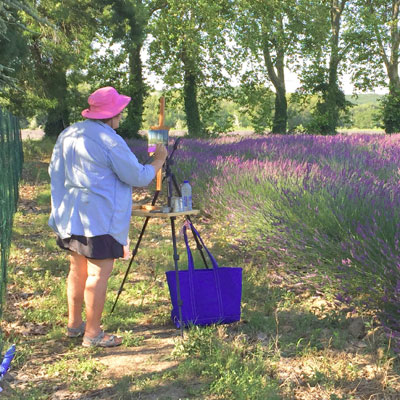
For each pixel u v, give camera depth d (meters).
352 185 6.15
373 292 3.99
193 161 10.97
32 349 3.65
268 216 5.92
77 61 21.12
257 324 4.02
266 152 11.95
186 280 4.04
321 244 4.73
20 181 13.41
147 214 4.04
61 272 5.61
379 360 3.26
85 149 3.46
